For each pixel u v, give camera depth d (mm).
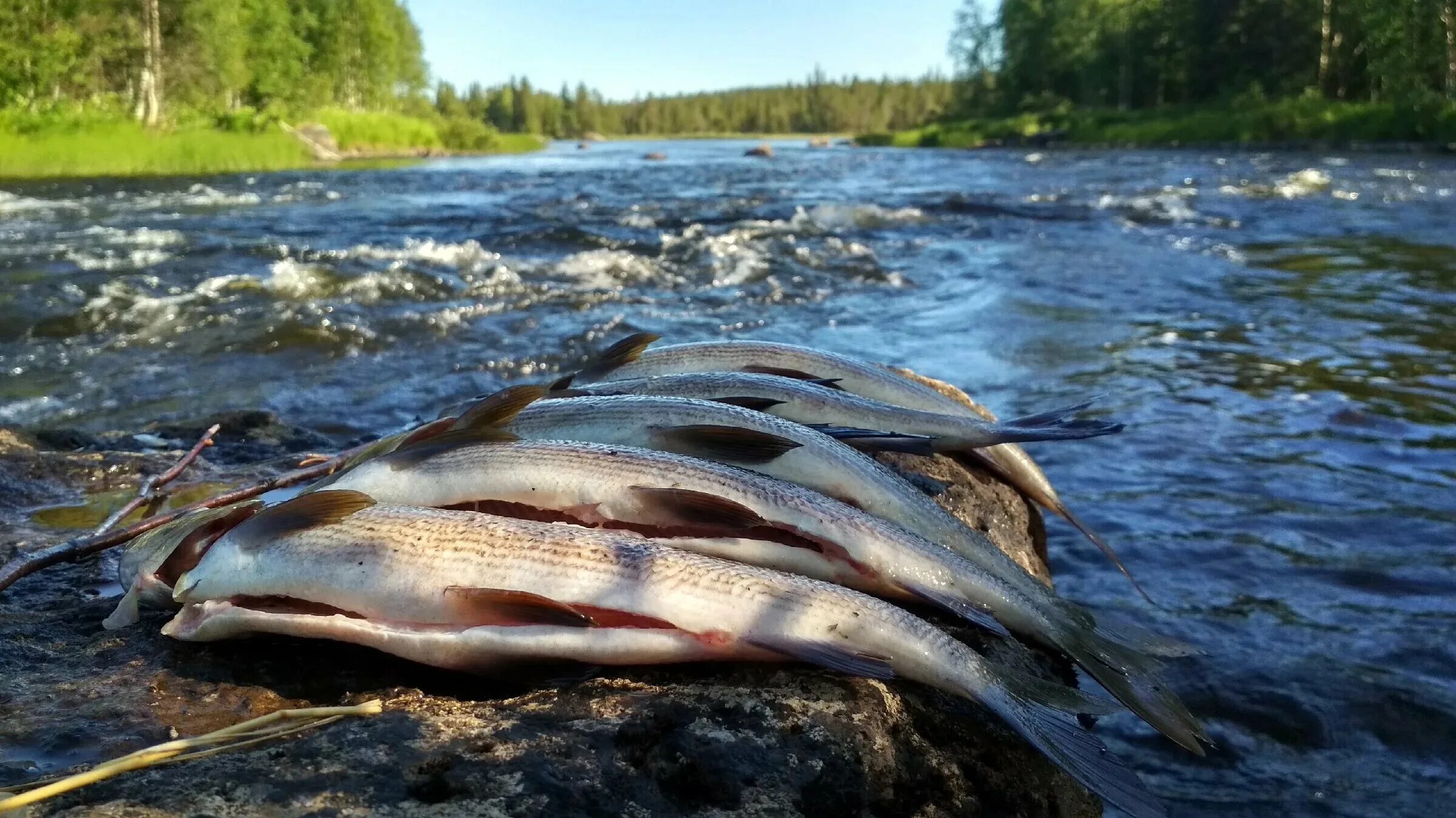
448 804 317
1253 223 2324
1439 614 617
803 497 456
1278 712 527
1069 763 350
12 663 411
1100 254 1923
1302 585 660
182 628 416
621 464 460
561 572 393
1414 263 1777
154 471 719
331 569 400
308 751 338
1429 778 481
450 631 386
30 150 4348
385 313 1366
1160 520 760
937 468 610
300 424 934
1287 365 1156
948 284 1650
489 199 3135
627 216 2533
